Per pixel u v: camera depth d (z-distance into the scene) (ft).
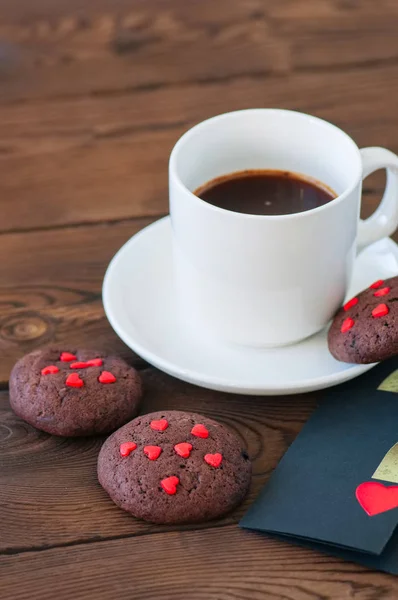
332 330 1.63
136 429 1.52
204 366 1.64
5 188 2.03
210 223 1.56
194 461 1.47
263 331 1.65
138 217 1.97
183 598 1.40
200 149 1.72
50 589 1.41
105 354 1.65
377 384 1.64
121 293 1.73
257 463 1.55
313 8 2.51
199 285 1.64
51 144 2.14
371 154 1.66
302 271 1.59
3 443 1.58
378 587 1.40
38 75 2.31
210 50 2.38
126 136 2.15
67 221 1.96
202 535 1.46
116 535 1.46
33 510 1.49
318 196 1.73
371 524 1.43
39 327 1.76
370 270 1.79
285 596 1.40
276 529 1.44
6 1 2.52
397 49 2.37
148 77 2.31
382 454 1.53
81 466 1.54
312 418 1.59
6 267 1.86
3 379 1.67
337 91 2.25
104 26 2.45
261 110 1.72
